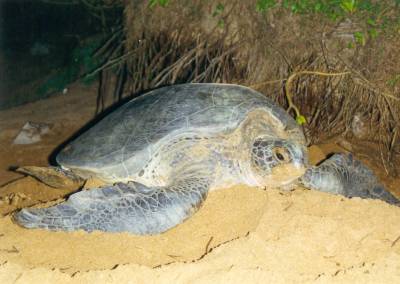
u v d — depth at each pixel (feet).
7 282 8.17
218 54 13.34
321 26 12.81
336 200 9.76
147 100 10.52
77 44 26.05
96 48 21.56
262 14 13.03
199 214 9.47
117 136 10.14
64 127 15.34
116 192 9.30
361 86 12.92
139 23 14.57
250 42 13.14
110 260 8.71
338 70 12.84
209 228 9.30
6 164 13.34
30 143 14.42
